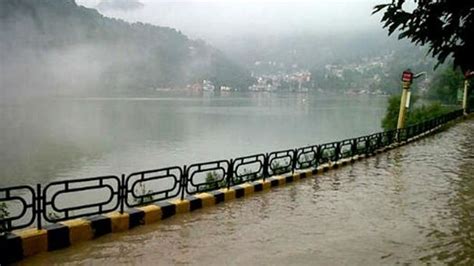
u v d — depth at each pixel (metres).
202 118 81.62
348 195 9.64
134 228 6.81
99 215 6.66
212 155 40.66
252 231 6.85
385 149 17.86
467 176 12.30
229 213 7.89
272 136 55.25
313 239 6.55
